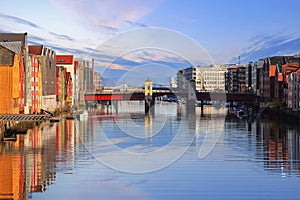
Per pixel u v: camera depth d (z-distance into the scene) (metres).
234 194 23.59
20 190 23.81
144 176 27.31
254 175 27.98
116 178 26.75
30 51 80.00
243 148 40.44
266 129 59.69
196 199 22.62
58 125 62.84
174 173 28.38
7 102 52.03
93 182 25.66
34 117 46.59
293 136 50.75
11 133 48.03
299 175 28.05
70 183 25.41
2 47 54.12
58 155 35.00
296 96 71.12
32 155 34.84
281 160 33.53
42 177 26.84
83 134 50.94
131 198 22.66
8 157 33.88
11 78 52.25
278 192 23.98
